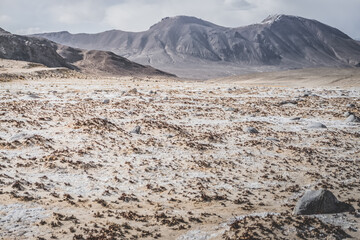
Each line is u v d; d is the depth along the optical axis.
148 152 24.36
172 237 12.44
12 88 58.19
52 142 24.66
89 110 39.81
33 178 17.66
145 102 50.00
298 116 44.94
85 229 12.38
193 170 21.31
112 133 29.03
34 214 13.34
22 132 25.98
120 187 17.66
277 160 24.52
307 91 76.62
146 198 16.45
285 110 49.56
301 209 15.22
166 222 13.59
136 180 18.88
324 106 54.03
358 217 15.09
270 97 65.38
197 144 27.31
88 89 64.69
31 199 14.83
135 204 15.57
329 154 26.89
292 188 18.94
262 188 18.91
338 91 78.38
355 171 22.81
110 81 92.25
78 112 37.84
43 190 16.17
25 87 61.47
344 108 51.97
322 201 15.41
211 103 53.34
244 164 23.20
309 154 26.38
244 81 148.12
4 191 15.34
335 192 18.62
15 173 18.02
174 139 28.70
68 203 14.86
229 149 26.78
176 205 15.76
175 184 18.69
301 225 13.84
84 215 13.75
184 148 26.12
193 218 14.16
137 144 26.22
